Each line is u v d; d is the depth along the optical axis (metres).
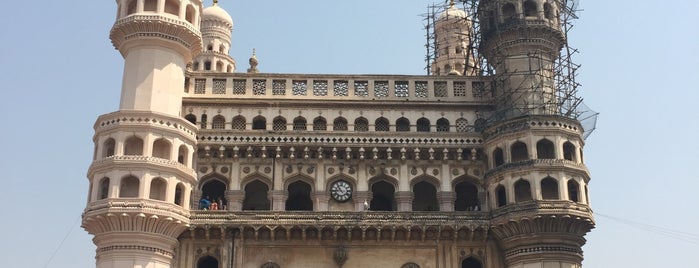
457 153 44.19
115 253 38.38
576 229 40.31
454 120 45.50
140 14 42.75
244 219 41.47
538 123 41.97
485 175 43.19
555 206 39.69
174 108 42.59
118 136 40.25
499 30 46.31
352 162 44.19
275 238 41.97
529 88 44.38
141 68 42.41
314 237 42.12
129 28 42.84
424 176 44.16
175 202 41.12
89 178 40.94
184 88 45.03
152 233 38.88
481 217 41.91
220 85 45.53
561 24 47.50
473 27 51.34
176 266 40.94
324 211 41.78
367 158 44.31
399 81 46.28
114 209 38.19
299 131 43.84
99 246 39.34
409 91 46.06
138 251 38.50
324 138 43.84
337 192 43.78
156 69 42.47
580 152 42.75
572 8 48.41
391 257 42.00
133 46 43.12
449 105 45.56
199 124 44.47
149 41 42.88
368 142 43.91
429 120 45.44
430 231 42.19
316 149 43.91
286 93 45.41
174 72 43.25
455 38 67.06
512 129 42.28
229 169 43.66
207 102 44.75
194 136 42.84
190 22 45.22
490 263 41.94
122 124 40.31
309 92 45.53
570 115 44.34
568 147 42.44
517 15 46.28
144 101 41.62
